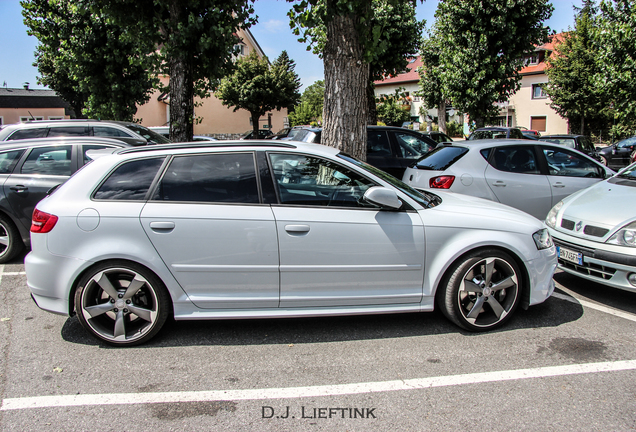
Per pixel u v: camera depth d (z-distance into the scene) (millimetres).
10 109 33812
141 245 3174
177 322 3756
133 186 3273
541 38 18469
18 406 2553
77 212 3182
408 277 3428
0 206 5340
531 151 6348
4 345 3332
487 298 3482
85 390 2725
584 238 4266
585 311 3980
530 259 3529
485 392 2689
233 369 2982
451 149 6531
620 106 14367
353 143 6012
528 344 3316
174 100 10297
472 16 18188
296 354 3195
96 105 16375
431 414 2475
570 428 2336
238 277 3260
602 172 6445
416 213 3434
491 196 6066
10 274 5121
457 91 19281
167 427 2369
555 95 29312
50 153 5695
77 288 3191
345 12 5301
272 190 3309
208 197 3268
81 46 14766
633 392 2674
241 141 3490
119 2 9336
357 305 3414
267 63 30062
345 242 3295
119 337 3262
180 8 9703
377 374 2908
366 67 5984
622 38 13461
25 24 14648
